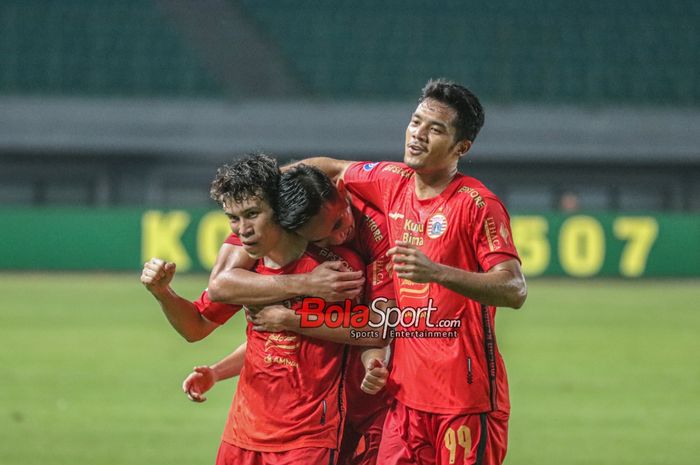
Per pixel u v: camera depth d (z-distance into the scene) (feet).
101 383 113.29
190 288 197.26
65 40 287.89
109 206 254.06
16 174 256.52
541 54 294.05
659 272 232.73
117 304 184.65
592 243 231.50
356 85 285.02
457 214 46.60
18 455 80.79
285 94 282.97
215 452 82.43
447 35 297.74
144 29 290.35
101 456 80.53
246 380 47.37
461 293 43.78
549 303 194.59
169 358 130.21
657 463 80.48
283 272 47.39
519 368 126.21
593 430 92.12
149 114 251.19
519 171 260.01
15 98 249.96
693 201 259.19
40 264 231.50
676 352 139.03
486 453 47.50
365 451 54.19
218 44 288.71
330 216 45.73
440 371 47.06
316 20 297.94
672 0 307.99
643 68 291.58
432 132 46.09
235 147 251.80
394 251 42.83
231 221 45.85
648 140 252.62
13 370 120.98
